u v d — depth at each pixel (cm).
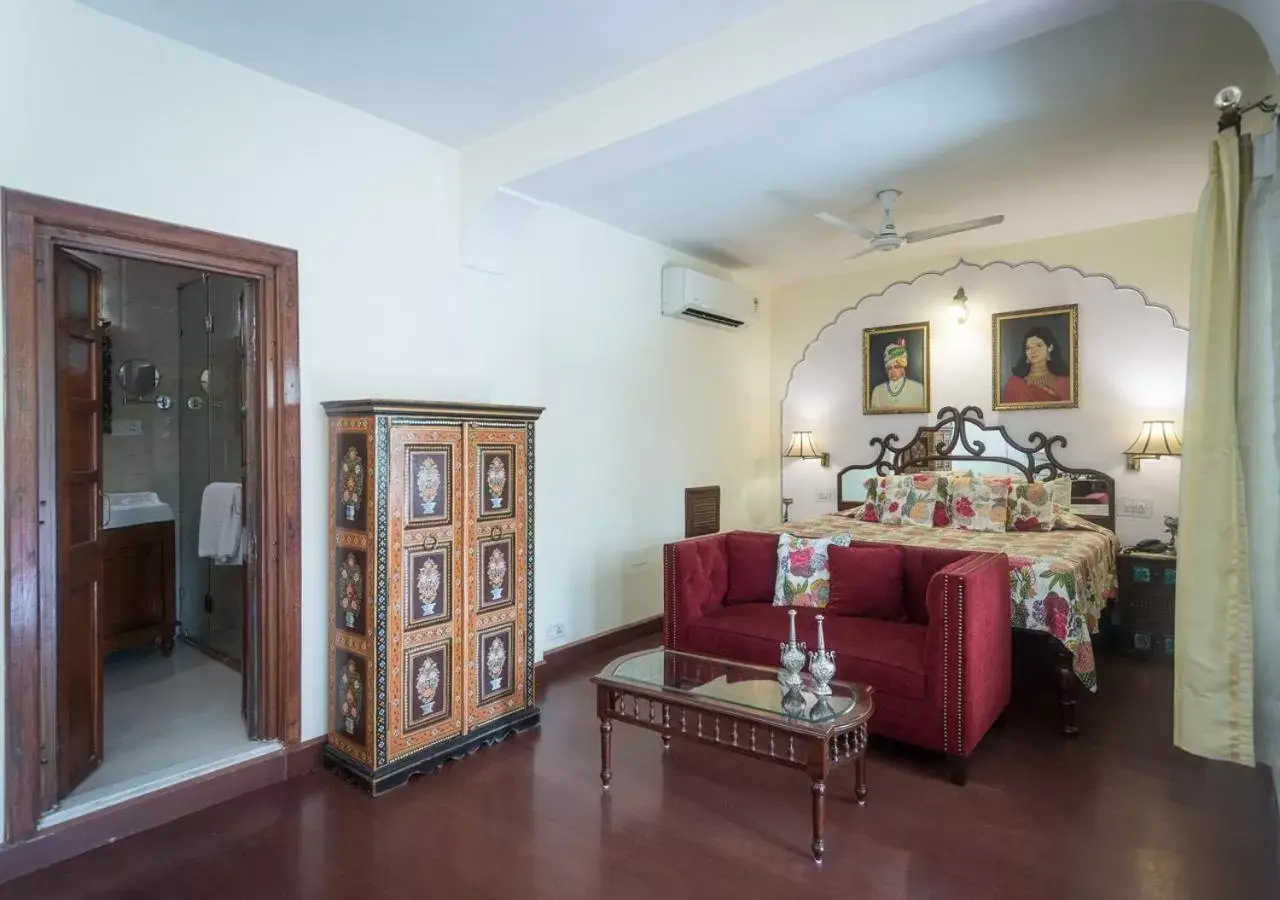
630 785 281
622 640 483
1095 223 475
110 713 330
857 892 211
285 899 210
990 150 354
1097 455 491
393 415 282
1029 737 324
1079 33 253
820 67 230
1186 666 194
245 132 277
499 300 379
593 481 463
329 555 301
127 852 235
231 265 276
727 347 590
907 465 565
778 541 406
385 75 283
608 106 290
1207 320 191
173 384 476
